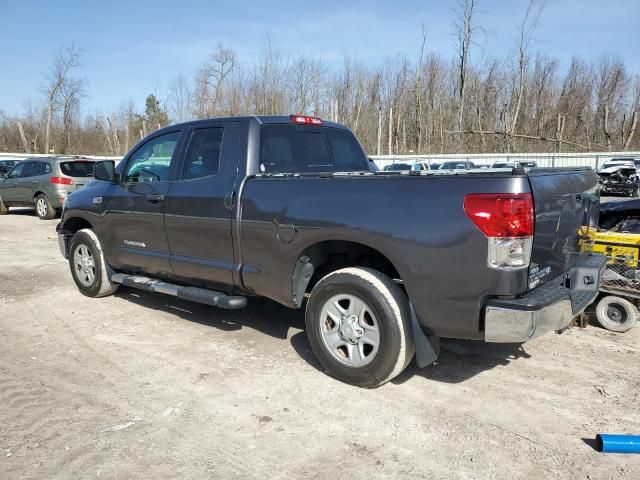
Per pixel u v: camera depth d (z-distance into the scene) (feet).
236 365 13.84
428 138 141.38
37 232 39.32
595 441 10.26
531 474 9.25
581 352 14.74
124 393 12.29
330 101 127.34
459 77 141.79
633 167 79.61
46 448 10.01
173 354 14.64
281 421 11.02
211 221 14.61
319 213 12.30
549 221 11.03
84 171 48.16
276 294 13.64
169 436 10.45
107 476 9.16
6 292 21.35
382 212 11.37
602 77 155.84
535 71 147.64
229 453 9.89
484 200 10.15
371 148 140.36
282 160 15.11
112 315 18.17
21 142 164.14
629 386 12.59
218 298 14.61
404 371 13.47
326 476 9.20
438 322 11.03
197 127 15.85
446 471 9.34
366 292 11.75
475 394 12.21
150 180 17.06
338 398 11.98
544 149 138.51
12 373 13.43
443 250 10.61
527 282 10.45
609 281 16.20
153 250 16.87
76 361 14.20
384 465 9.52
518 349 14.94
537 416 11.22
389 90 144.46
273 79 123.85
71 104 167.53
